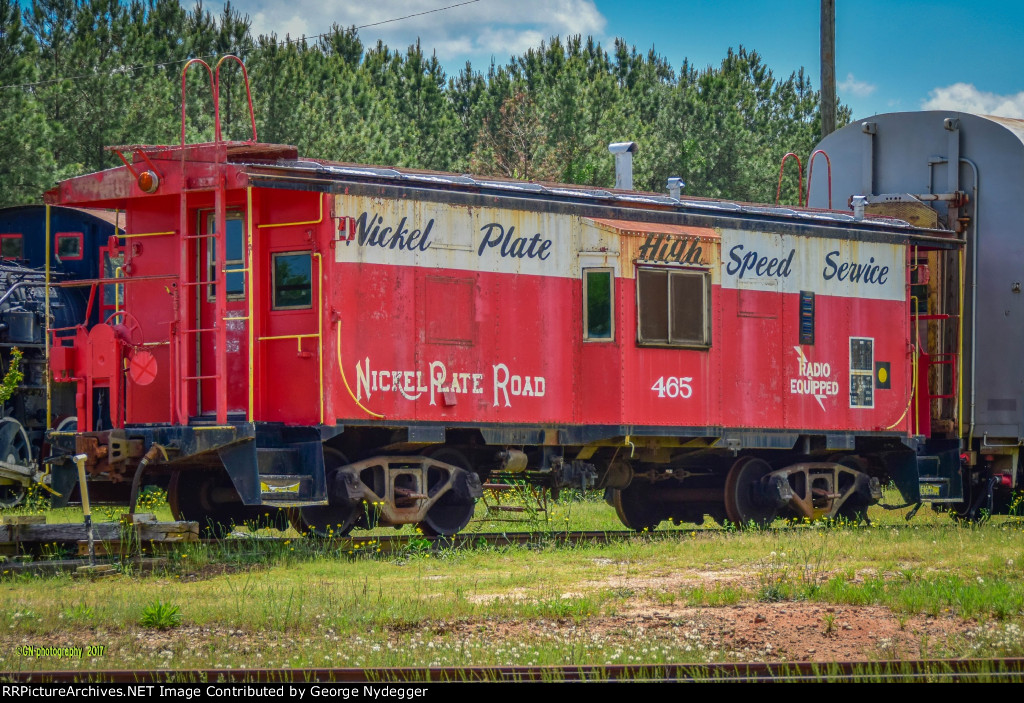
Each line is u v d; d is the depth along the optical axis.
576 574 12.22
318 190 13.69
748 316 16.86
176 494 15.18
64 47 39.72
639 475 17.14
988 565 12.35
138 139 37.00
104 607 10.15
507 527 17.06
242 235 14.23
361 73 51.34
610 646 9.04
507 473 15.98
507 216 15.12
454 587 11.24
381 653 8.76
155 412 14.51
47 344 14.64
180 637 9.39
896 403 18.48
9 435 19.39
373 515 14.30
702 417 16.23
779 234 17.30
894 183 19.91
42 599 10.62
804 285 17.52
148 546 12.84
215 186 13.58
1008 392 18.61
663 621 9.95
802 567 12.19
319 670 7.98
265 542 13.45
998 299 18.77
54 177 31.97
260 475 13.17
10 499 18.77
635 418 15.55
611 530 17.53
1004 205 18.77
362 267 14.00
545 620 9.98
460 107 68.00
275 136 38.97
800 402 17.34
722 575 12.08
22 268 21.66
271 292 14.17
